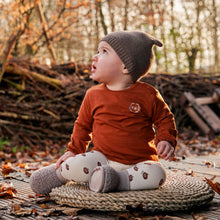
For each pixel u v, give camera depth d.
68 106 5.16
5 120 4.82
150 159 1.67
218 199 1.70
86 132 1.79
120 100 1.66
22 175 2.38
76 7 6.04
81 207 1.47
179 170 2.55
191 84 6.67
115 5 7.73
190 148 4.70
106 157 1.66
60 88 5.19
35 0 5.31
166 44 9.23
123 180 1.54
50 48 6.30
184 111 6.57
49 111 5.06
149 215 1.39
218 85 6.96
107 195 1.44
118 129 1.64
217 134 5.96
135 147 1.63
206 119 6.00
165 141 1.65
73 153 1.75
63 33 6.36
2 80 4.84
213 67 11.31
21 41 5.97
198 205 1.48
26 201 1.66
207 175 2.33
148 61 1.70
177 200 1.42
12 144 4.58
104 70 1.67
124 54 1.63
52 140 5.03
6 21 5.97
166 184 1.70
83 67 5.68
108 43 1.67
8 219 1.38
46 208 1.52
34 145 4.81
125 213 1.39
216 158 3.23
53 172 1.70
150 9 7.76
